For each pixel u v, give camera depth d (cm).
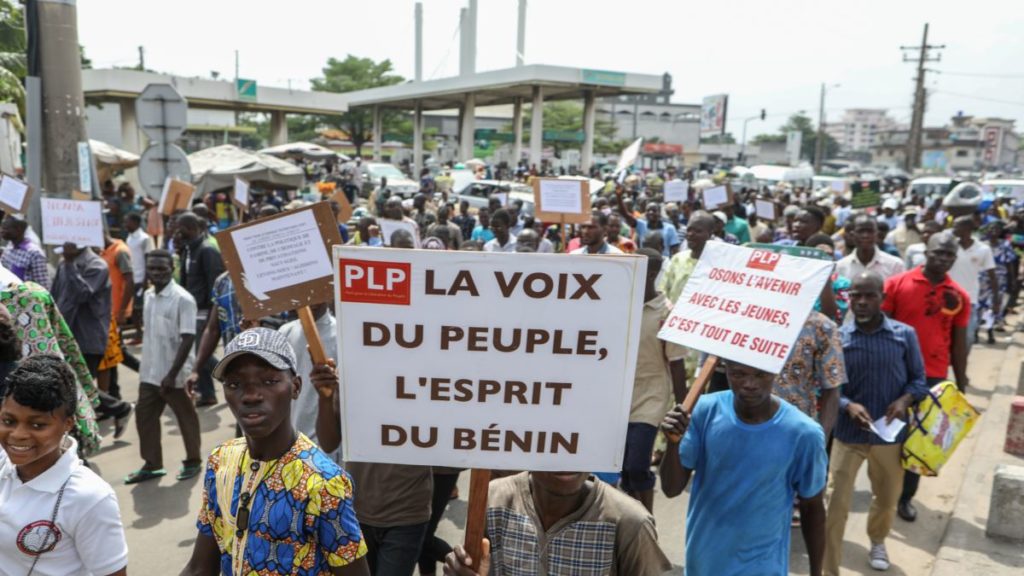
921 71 5462
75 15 993
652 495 466
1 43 2417
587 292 207
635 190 2422
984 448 650
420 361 213
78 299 664
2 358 339
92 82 3397
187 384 566
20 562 240
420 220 1420
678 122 11225
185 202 1046
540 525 226
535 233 781
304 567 210
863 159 14525
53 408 238
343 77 7356
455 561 216
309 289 321
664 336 297
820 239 727
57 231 666
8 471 244
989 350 1053
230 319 571
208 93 3784
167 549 484
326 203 321
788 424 300
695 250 659
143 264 966
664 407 464
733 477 303
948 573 450
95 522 243
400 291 209
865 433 443
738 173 4322
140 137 3694
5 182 773
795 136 9125
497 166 4734
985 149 12794
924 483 603
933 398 451
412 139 7219
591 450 215
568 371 212
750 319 281
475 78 4406
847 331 462
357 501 345
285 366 211
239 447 225
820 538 315
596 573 220
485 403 214
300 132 7725
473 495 218
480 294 208
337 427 325
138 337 970
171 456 638
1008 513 487
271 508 209
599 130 8194
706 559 310
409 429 216
